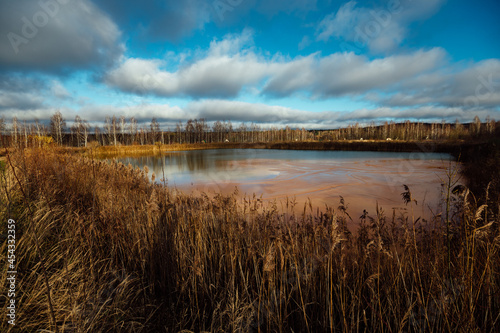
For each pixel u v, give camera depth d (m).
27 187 3.95
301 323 2.39
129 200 4.71
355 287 2.42
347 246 3.20
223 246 3.42
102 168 7.55
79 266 2.79
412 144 30.06
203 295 2.83
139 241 3.36
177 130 71.56
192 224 3.64
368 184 11.27
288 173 14.92
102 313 2.22
